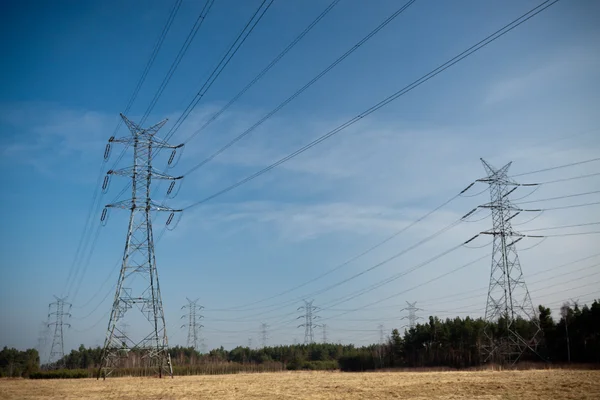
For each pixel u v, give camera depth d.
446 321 128.38
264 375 87.88
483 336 108.06
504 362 88.25
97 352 164.88
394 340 138.38
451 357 114.56
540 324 98.44
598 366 75.00
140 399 41.84
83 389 54.44
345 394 42.25
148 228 76.00
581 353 84.81
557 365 80.00
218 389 50.88
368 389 46.19
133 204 75.12
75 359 162.75
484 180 85.19
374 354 141.12
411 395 39.94
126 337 74.56
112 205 73.50
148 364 84.94
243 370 140.88
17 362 181.00
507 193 85.56
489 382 49.16
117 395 46.25
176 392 48.25
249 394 44.44
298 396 41.38
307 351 198.38
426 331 129.88
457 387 45.34
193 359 172.00
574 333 87.88
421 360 122.31
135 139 75.88
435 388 45.19
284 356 196.12
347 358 144.50
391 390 44.62
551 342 91.94
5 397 45.25
